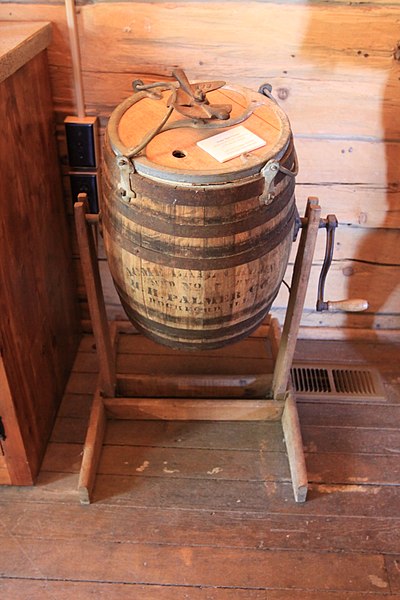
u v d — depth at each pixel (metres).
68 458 1.52
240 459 1.52
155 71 1.41
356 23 1.33
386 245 1.70
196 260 1.07
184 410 1.58
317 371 1.78
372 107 1.45
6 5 1.31
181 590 1.26
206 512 1.40
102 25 1.34
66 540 1.34
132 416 1.60
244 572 1.29
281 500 1.43
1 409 1.29
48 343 1.54
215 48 1.38
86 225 1.24
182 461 1.52
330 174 1.57
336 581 1.28
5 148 1.18
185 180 1.00
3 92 1.14
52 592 1.25
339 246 1.71
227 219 1.04
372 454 1.55
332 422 1.63
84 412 1.65
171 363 1.81
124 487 1.45
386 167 1.55
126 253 1.12
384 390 1.73
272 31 1.35
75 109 1.47
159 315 1.18
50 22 1.33
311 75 1.41
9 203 1.21
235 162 1.03
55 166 1.52
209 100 1.21
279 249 1.15
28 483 1.44
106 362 1.50
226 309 1.16
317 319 1.89
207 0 1.30
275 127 1.13
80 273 1.79
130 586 1.26
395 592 1.26
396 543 1.35
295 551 1.33
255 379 1.60
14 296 1.27
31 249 1.37
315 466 1.51
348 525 1.38
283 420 1.58
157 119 1.15
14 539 1.34
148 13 1.32
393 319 1.87
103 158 1.14
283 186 1.09
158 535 1.36
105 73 1.41
